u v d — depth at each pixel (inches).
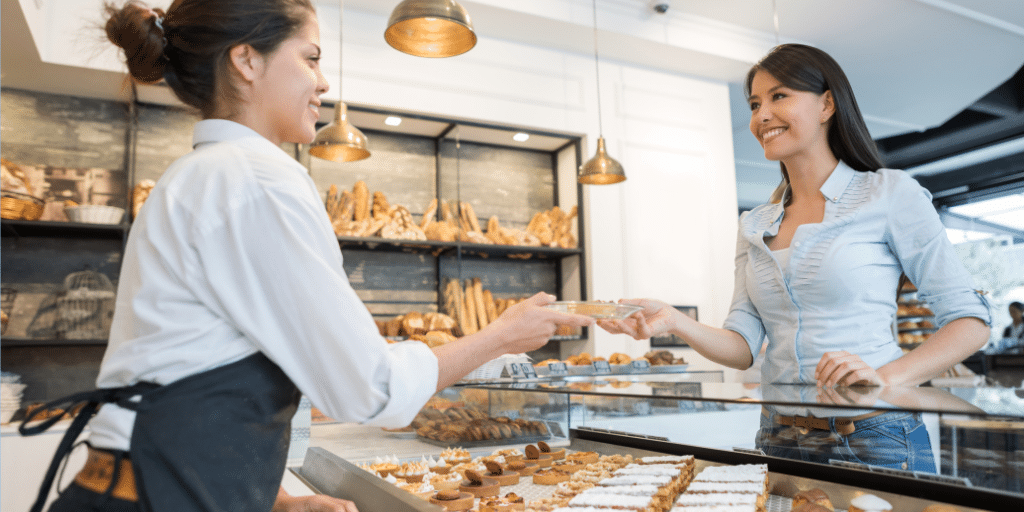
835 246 52.2
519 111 182.2
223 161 29.3
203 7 32.1
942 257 49.3
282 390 30.8
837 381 41.8
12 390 123.3
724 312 204.1
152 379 28.5
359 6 164.7
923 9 190.5
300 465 65.6
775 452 44.4
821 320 53.2
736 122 263.4
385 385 28.4
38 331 140.5
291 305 27.9
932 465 34.9
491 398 64.1
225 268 28.2
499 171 196.9
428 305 180.2
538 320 33.2
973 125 273.4
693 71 209.0
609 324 51.8
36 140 145.5
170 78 33.7
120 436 27.5
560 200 201.3
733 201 211.9
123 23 32.4
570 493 45.4
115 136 151.9
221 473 28.1
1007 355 265.3
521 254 187.0
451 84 173.6
